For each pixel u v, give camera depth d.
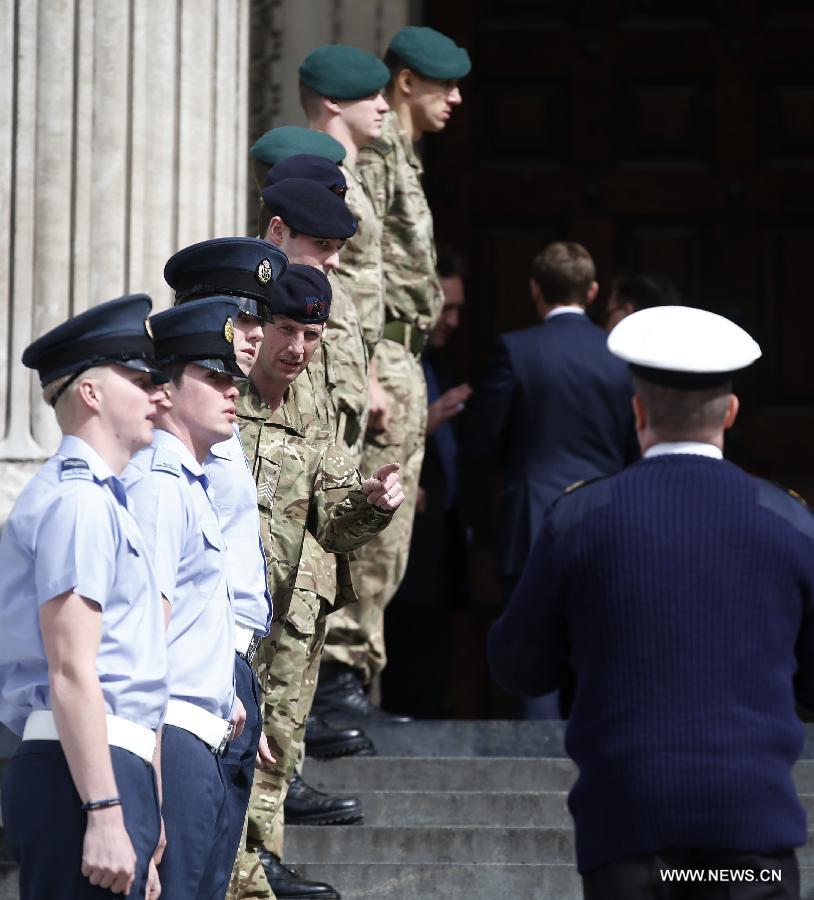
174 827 15.97
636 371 15.43
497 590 38.59
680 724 14.30
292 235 21.17
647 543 14.75
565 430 30.00
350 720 27.67
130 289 24.56
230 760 17.50
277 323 19.44
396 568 27.88
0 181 24.02
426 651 32.94
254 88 35.47
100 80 24.44
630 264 39.69
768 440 39.66
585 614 14.83
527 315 39.53
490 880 22.88
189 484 16.58
